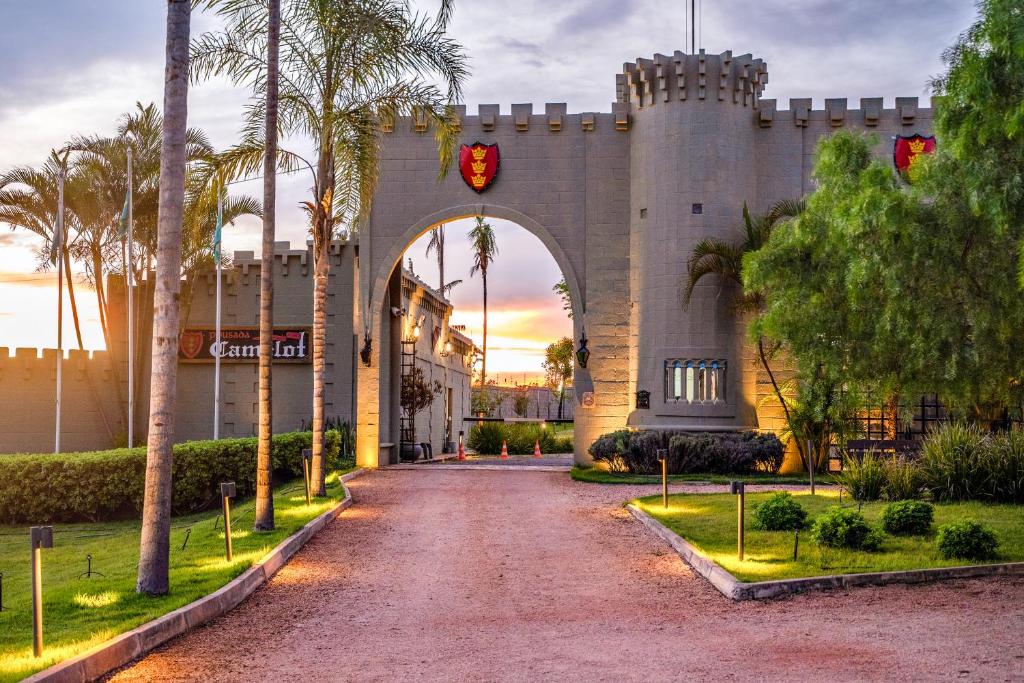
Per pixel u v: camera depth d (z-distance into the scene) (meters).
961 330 12.80
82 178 31.83
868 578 11.73
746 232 27.91
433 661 8.81
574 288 29.45
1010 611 10.17
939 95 12.98
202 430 31.89
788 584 11.44
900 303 12.97
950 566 12.23
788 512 15.68
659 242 28.22
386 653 9.14
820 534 13.84
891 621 9.83
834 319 15.93
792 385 28.30
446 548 15.44
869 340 15.12
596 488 23.97
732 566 12.47
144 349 31.88
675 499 20.83
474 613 10.95
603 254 29.48
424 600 11.68
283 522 17.36
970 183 11.47
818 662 8.34
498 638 9.71
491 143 29.97
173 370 11.41
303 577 13.16
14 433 31.17
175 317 11.45
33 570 8.24
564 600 11.61
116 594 10.99
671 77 28.34
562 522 18.19
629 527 17.47
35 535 8.27
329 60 20.00
